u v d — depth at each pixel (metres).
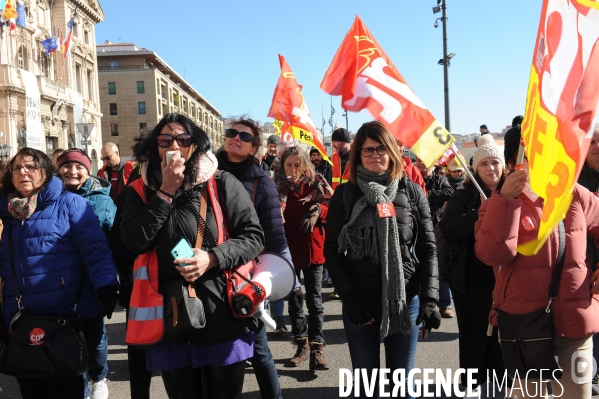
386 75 3.42
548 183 2.11
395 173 3.13
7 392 4.42
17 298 3.07
